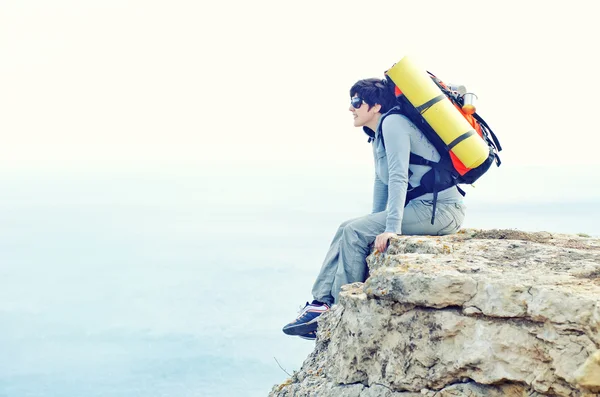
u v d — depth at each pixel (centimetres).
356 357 414
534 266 391
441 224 532
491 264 403
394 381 392
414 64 523
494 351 355
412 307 392
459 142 512
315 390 445
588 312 325
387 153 523
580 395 324
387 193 564
